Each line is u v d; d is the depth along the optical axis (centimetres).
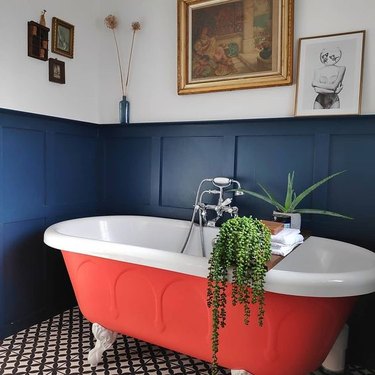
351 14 180
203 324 139
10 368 168
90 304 169
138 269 149
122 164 255
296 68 195
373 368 176
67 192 236
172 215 237
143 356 181
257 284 113
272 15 198
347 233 183
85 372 166
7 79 196
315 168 190
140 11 243
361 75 176
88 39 250
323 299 116
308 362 127
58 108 229
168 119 237
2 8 192
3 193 194
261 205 207
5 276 198
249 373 133
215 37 216
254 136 207
